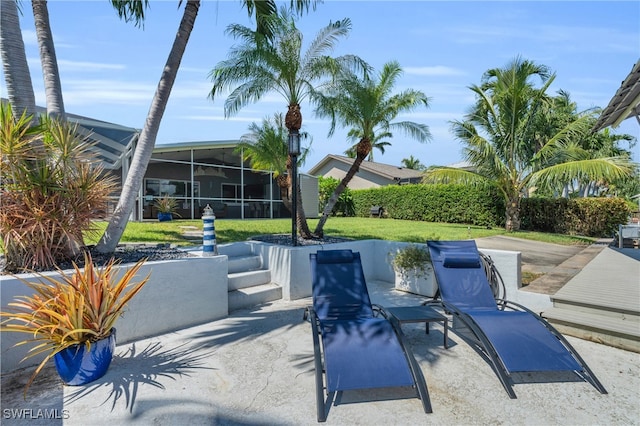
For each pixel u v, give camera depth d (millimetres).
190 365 3898
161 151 16094
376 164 32719
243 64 7453
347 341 3533
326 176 32438
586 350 4203
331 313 4555
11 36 4707
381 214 23578
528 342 3627
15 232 4188
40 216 4328
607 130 24859
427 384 3504
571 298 5004
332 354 3369
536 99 15625
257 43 7375
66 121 5199
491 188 17672
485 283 5156
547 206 16453
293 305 6211
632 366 3809
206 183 18172
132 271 3920
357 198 25469
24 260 4340
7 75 4707
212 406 3135
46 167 4434
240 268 6949
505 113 15758
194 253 5832
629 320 4508
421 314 4082
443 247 5598
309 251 6891
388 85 9125
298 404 3168
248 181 20031
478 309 4734
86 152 5711
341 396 3281
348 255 5266
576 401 3184
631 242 10711
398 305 6203
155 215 15859
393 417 2965
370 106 8359
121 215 5492
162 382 3533
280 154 10039
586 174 13188
